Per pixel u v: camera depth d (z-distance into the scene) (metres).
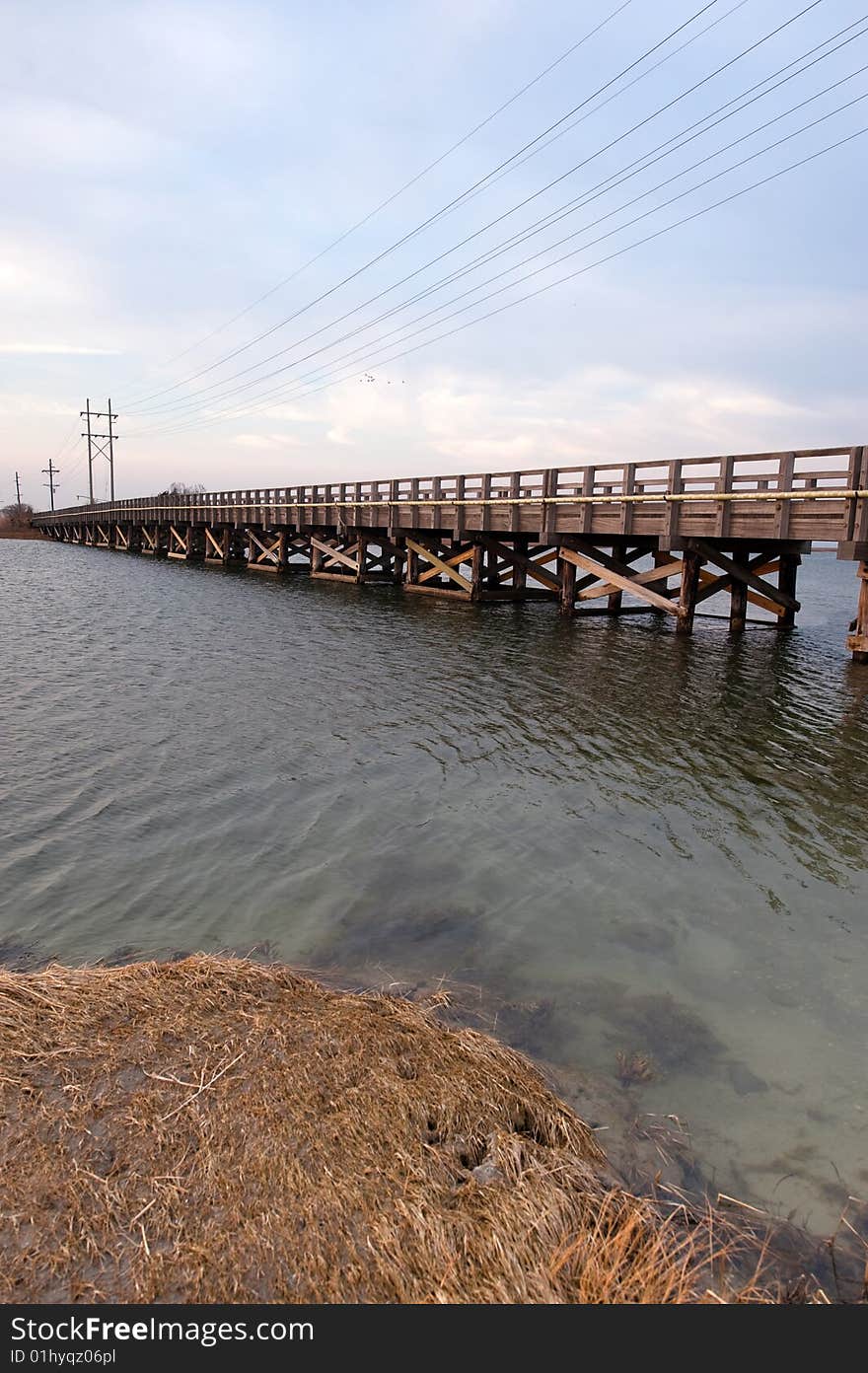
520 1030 4.70
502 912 6.22
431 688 13.66
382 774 9.32
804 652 17.47
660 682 14.29
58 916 5.99
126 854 7.11
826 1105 4.15
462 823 7.98
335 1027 4.23
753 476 15.42
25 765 9.32
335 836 7.60
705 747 10.51
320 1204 3.07
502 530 23.19
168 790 8.69
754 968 5.50
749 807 8.48
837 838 7.73
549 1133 3.71
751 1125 3.97
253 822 7.89
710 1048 4.61
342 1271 2.84
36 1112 3.47
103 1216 2.98
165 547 54.47
